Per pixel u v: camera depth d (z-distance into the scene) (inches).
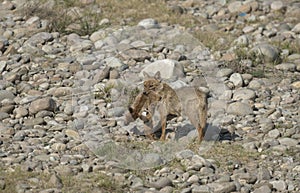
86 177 1069.1
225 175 1084.5
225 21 1898.4
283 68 1581.0
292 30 1811.0
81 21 1785.2
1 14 1862.7
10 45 1648.6
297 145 1208.2
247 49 1676.9
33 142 1193.4
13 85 1446.9
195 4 2022.6
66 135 1224.2
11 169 1085.1
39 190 1020.5
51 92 1403.8
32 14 1845.5
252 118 1315.2
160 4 1990.7
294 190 1056.8
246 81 1496.1
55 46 1664.6
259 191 1042.1
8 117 1296.8
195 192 1034.1
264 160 1152.2
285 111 1354.6
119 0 1996.8
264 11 1953.7
